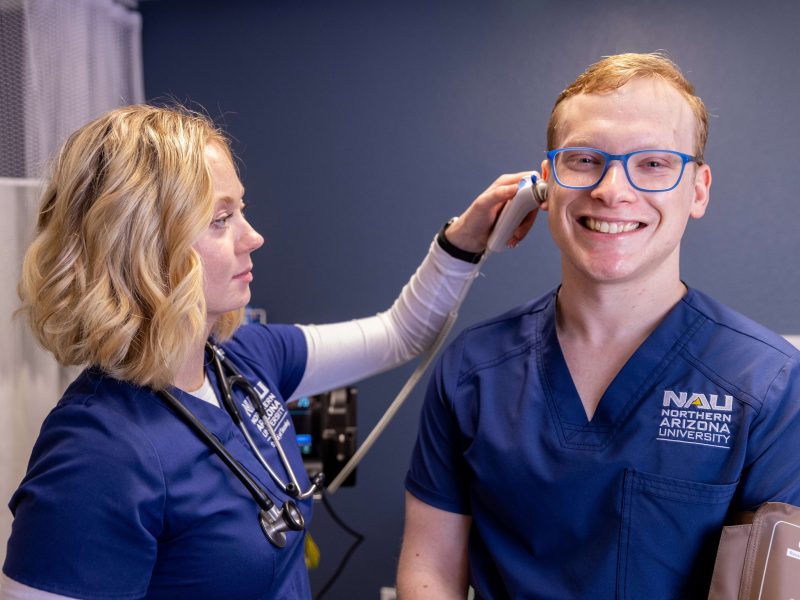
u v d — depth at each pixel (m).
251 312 2.26
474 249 1.29
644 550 0.91
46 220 0.92
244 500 0.94
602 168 0.91
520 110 2.16
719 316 0.98
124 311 0.84
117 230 0.84
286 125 2.31
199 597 0.90
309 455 2.12
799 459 0.87
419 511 1.11
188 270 0.87
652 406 0.94
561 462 0.96
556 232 0.96
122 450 0.82
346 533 2.38
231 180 0.95
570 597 0.94
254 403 1.09
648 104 0.89
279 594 0.98
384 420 1.46
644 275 0.94
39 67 1.90
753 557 0.83
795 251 2.04
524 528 0.98
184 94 2.37
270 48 2.29
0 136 1.85
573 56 2.11
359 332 1.37
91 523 0.78
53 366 1.80
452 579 1.08
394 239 2.28
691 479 0.90
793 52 1.98
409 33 2.20
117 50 2.24
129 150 0.85
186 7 2.34
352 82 2.25
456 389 1.08
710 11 2.02
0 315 1.71
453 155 2.22
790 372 0.90
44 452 0.83
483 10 2.15
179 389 0.96
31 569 0.77
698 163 0.95
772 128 2.02
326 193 2.30
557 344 1.03
